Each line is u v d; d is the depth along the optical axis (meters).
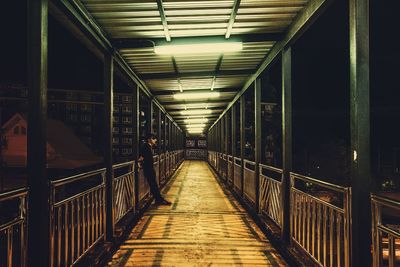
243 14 4.57
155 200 9.29
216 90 10.12
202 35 5.34
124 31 5.07
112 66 5.49
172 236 5.97
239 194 10.26
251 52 6.31
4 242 2.52
